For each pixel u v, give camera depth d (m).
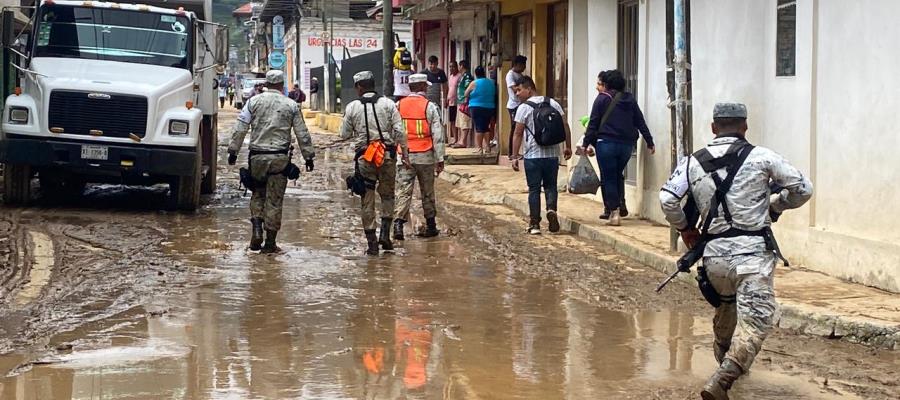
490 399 6.53
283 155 11.97
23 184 15.16
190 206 15.60
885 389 6.80
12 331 8.09
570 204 16.02
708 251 6.57
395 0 34.66
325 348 7.75
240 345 7.79
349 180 12.02
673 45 11.36
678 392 6.73
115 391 6.58
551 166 13.70
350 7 65.62
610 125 13.46
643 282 10.53
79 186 17.59
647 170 14.23
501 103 23.33
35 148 14.38
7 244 11.98
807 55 10.21
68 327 8.26
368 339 8.05
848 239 9.66
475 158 23.27
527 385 6.85
